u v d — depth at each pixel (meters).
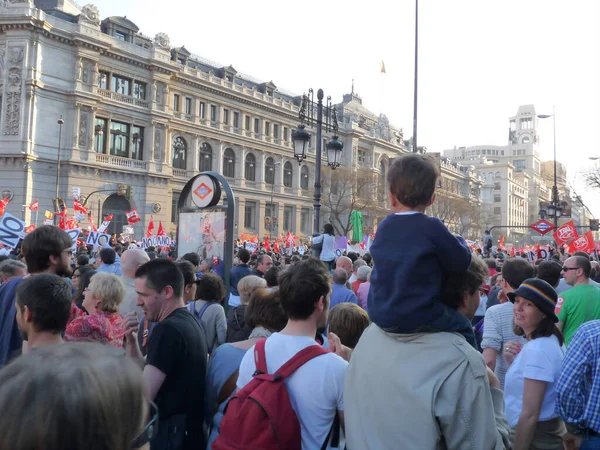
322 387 3.29
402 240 2.86
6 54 42.75
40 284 3.88
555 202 39.75
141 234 49.66
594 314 6.24
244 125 61.66
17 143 42.28
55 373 1.30
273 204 65.06
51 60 44.09
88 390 1.29
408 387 2.71
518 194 156.25
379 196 63.44
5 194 42.38
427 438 2.63
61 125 44.03
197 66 58.44
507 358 4.71
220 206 9.17
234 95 59.38
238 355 4.23
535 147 194.62
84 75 45.97
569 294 6.39
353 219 25.98
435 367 2.71
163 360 3.79
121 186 47.19
